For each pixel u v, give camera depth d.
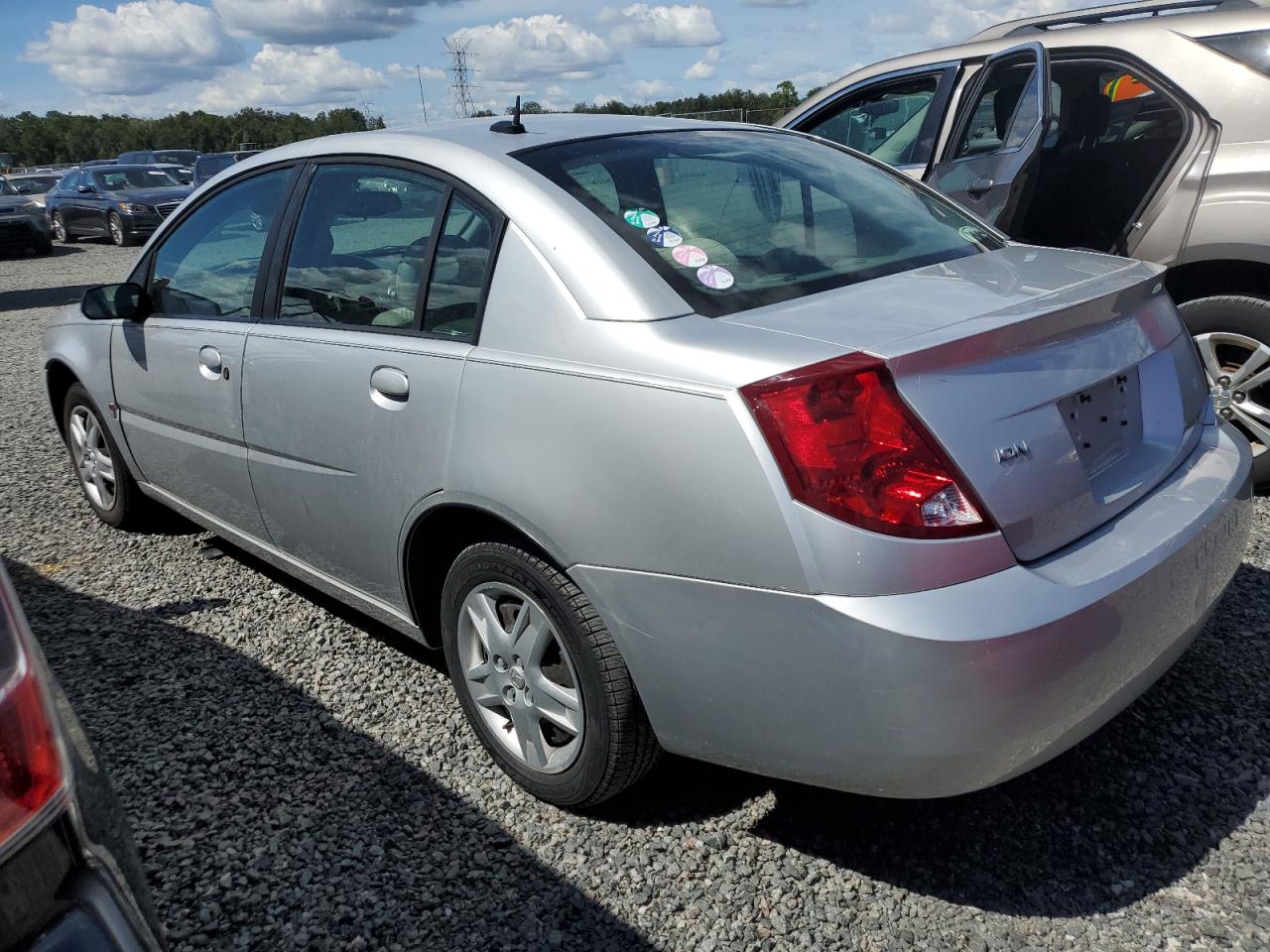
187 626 3.59
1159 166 4.41
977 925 2.11
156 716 3.02
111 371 4.01
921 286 2.30
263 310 3.19
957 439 1.89
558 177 2.51
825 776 1.99
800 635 1.89
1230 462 2.45
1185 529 2.15
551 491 2.21
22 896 1.17
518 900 2.23
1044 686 1.87
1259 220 3.81
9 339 10.30
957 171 4.30
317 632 3.52
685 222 2.45
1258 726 2.69
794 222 2.59
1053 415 2.06
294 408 2.96
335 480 2.87
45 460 5.75
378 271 2.77
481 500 2.37
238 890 2.29
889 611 1.81
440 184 2.66
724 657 2.01
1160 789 2.48
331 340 2.83
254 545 3.52
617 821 2.48
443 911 2.21
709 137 3.01
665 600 2.06
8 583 1.43
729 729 2.08
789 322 2.08
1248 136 3.88
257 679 3.21
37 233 19.36
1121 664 2.02
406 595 2.78
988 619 1.82
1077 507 2.07
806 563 1.86
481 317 2.43
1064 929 2.09
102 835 1.30
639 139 2.85
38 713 1.25
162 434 3.78
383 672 3.23
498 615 2.54
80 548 4.38
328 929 2.17
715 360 1.99
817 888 2.23
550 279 2.30
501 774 2.69
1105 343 2.24
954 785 1.92
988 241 2.85
